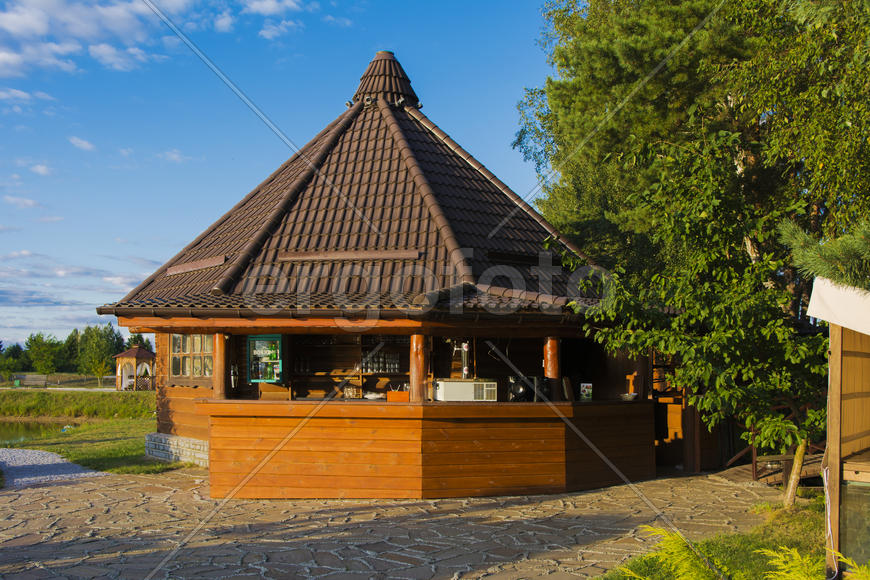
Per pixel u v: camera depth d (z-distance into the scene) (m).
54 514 9.47
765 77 11.42
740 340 8.05
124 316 10.66
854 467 5.93
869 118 9.38
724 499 10.10
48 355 57.00
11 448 18.38
